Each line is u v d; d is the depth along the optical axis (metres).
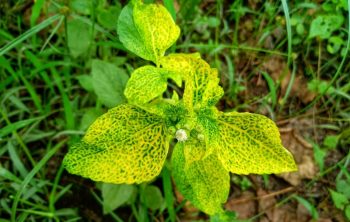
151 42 0.16
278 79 0.28
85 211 0.25
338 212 0.27
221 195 0.17
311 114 0.28
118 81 0.20
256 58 0.29
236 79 0.28
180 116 0.15
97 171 0.14
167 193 0.22
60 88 0.23
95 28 0.23
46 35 0.27
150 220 0.25
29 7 0.27
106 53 0.26
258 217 0.26
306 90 0.28
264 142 0.14
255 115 0.14
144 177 0.15
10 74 0.26
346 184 0.26
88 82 0.24
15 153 0.23
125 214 0.25
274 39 0.29
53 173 0.25
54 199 0.23
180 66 0.13
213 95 0.14
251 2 0.29
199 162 0.16
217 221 0.22
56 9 0.25
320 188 0.27
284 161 0.15
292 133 0.28
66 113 0.23
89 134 0.14
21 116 0.26
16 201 0.20
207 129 0.14
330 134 0.28
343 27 0.28
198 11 0.28
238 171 0.15
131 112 0.14
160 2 0.26
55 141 0.26
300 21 0.28
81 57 0.26
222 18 0.29
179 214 0.26
